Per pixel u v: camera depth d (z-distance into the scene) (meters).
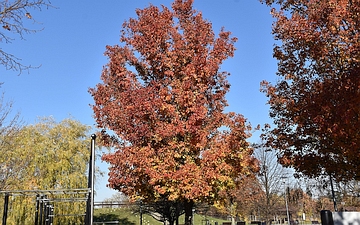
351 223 12.92
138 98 14.23
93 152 12.10
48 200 15.89
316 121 12.17
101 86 15.66
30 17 8.20
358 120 10.89
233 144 14.45
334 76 12.85
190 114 14.47
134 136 14.12
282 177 33.53
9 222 23.83
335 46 12.44
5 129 19.09
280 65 15.41
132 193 15.34
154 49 15.23
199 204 29.44
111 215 41.97
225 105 16.08
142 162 13.67
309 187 24.39
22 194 15.40
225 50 15.68
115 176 14.95
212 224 49.72
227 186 14.73
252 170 16.06
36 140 28.30
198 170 13.71
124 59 16.03
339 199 33.97
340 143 12.05
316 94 13.01
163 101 14.41
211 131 14.94
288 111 15.02
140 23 16.12
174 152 13.91
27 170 26.44
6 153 22.05
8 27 8.04
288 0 14.33
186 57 15.30
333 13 11.92
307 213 59.97
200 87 14.80
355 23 11.62
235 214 48.00
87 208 14.78
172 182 13.62
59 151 28.39
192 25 16.05
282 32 14.23
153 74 15.92
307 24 12.96
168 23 15.95
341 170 14.00
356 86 10.96
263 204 40.06
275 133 15.44
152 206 25.34
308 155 14.39
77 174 28.08
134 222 39.84
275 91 15.85
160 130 13.77
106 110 15.04
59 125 30.34
